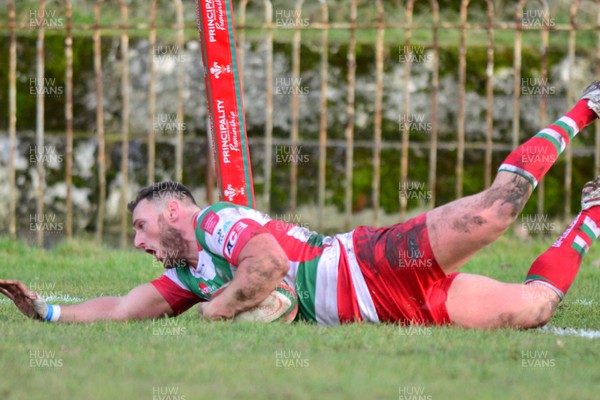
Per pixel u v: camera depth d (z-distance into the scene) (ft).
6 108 122.42
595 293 76.59
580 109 58.85
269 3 115.65
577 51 130.21
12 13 115.03
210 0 66.80
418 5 138.92
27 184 121.90
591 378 41.29
